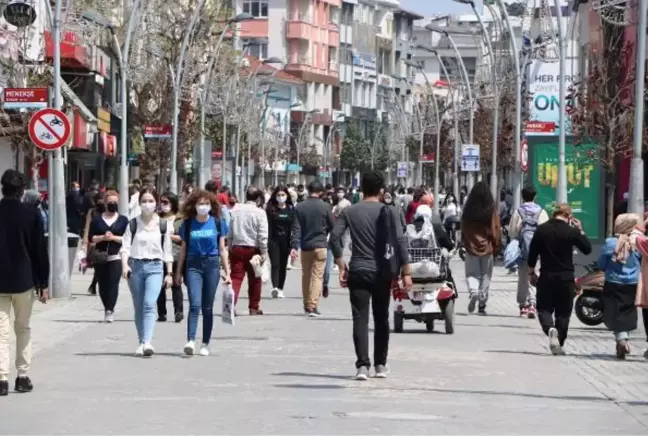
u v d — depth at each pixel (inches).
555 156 2699.3
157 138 4060.0
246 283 2541.8
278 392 1059.9
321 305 2041.1
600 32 3201.3
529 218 1847.9
